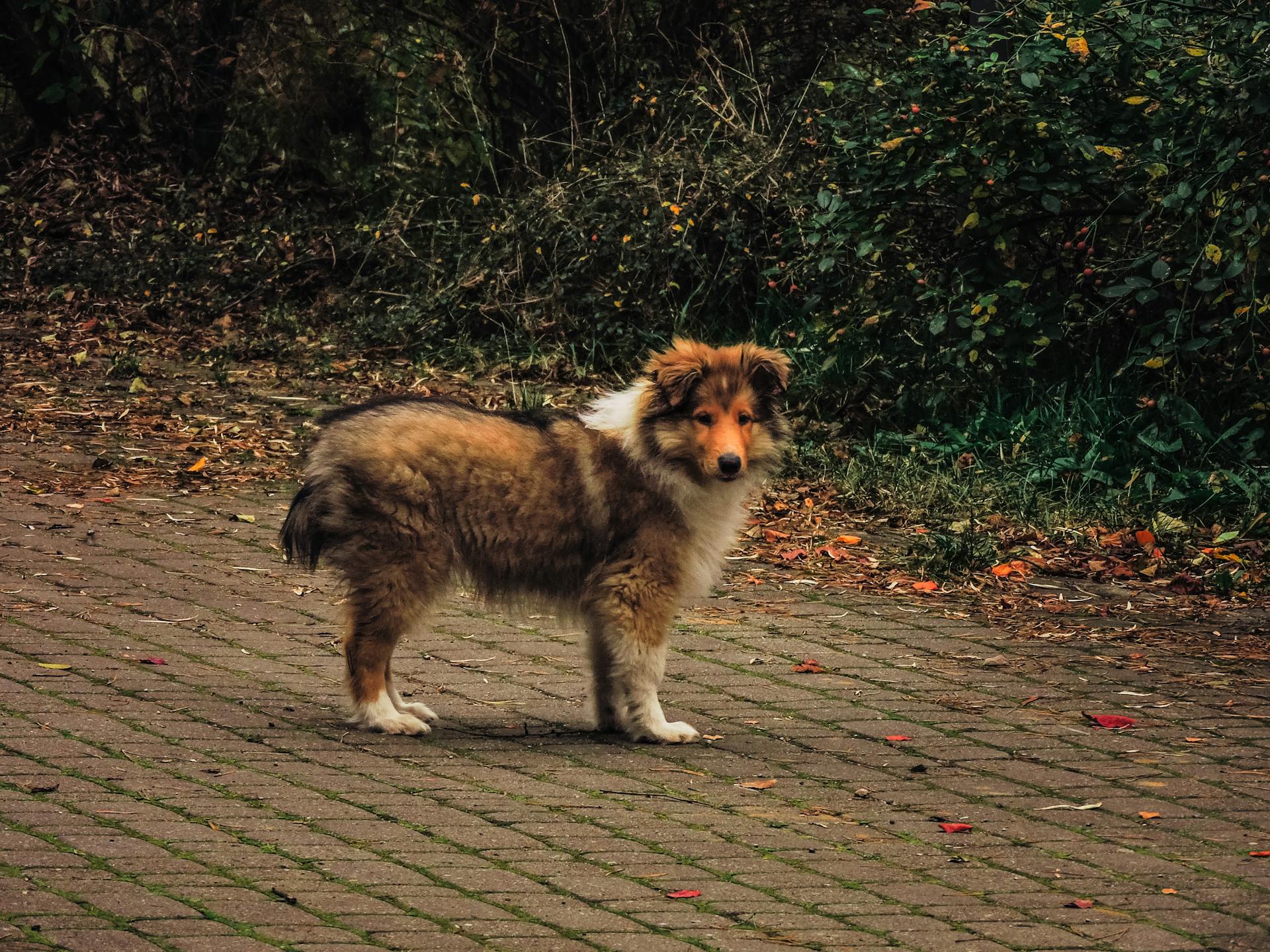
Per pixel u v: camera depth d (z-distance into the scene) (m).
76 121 22.28
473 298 18.52
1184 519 13.08
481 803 6.92
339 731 7.89
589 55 20.64
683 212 17.50
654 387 8.08
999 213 14.47
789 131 18.44
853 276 15.97
